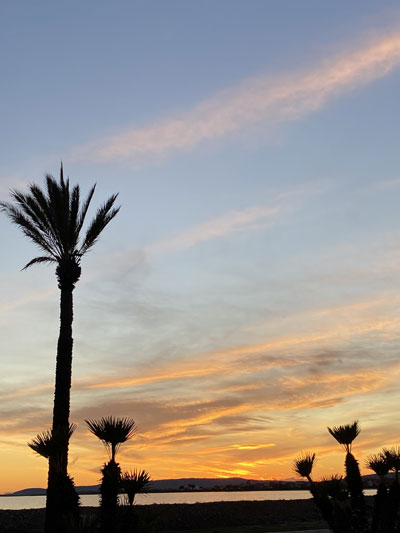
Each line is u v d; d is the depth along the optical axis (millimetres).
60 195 25078
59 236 25281
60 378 23781
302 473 14141
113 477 11086
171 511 30547
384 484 13414
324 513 13859
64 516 11664
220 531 27500
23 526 26844
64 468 13602
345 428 13875
